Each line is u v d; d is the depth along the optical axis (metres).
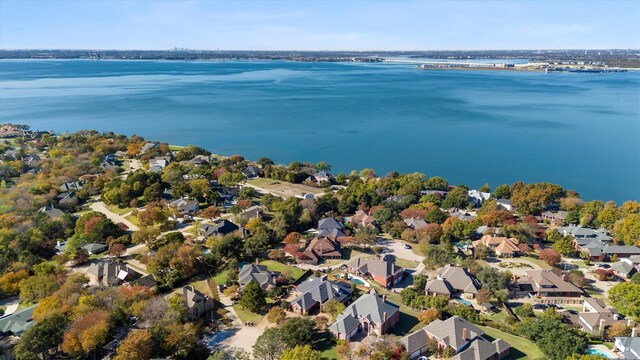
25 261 119.69
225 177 196.88
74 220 150.25
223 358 80.38
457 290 114.31
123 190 174.00
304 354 78.19
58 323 86.75
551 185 181.00
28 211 155.75
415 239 148.75
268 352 82.62
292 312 103.25
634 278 120.12
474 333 91.12
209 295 110.69
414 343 88.75
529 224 152.62
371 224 157.00
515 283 116.12
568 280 118.50
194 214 166.12
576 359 80.25
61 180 193.12
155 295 106.88
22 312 97.56
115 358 78.38
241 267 125.62
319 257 134.88
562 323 95.75
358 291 114.25
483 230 152.50
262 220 159.50
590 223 160.12
